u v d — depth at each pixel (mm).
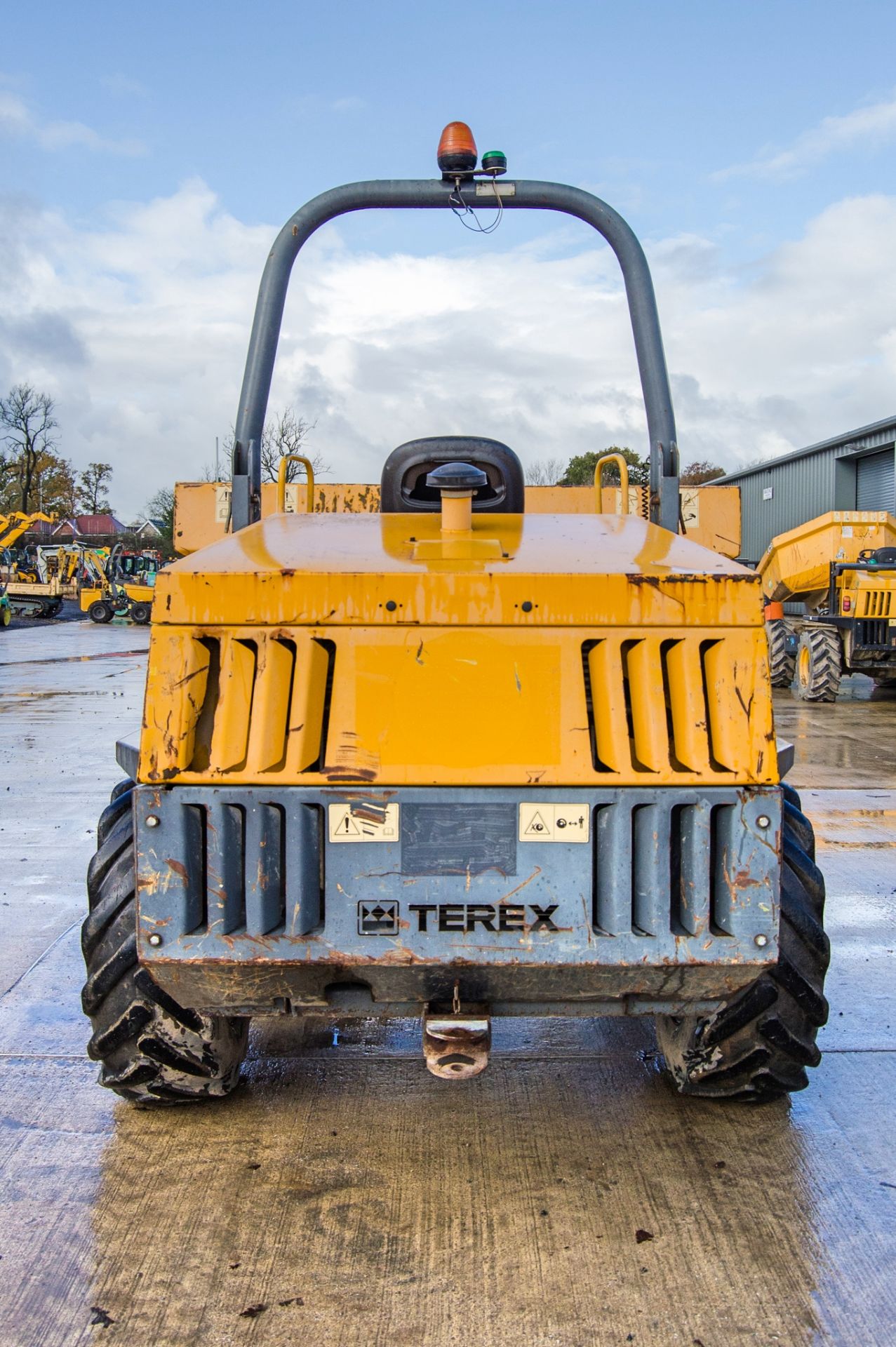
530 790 2189
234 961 2205
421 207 3375
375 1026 3682
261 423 3215
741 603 2217
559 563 2297
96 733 10086
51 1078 3250
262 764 2186
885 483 26688
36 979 4043
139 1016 2705
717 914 2242
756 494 33062
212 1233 2469
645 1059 3410
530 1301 2240
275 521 2936
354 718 2186
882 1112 3053
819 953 2697
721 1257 2387
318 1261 2369
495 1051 3467
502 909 2201
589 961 2207
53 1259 2377
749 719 2219
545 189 3328
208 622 2199
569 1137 2910
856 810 6965
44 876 5395
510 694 2188
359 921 2201
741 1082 2893
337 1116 3023
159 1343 2121
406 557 2354
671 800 2197
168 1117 3014
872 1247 2430
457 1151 2830
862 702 13570
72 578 35562
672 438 3242
